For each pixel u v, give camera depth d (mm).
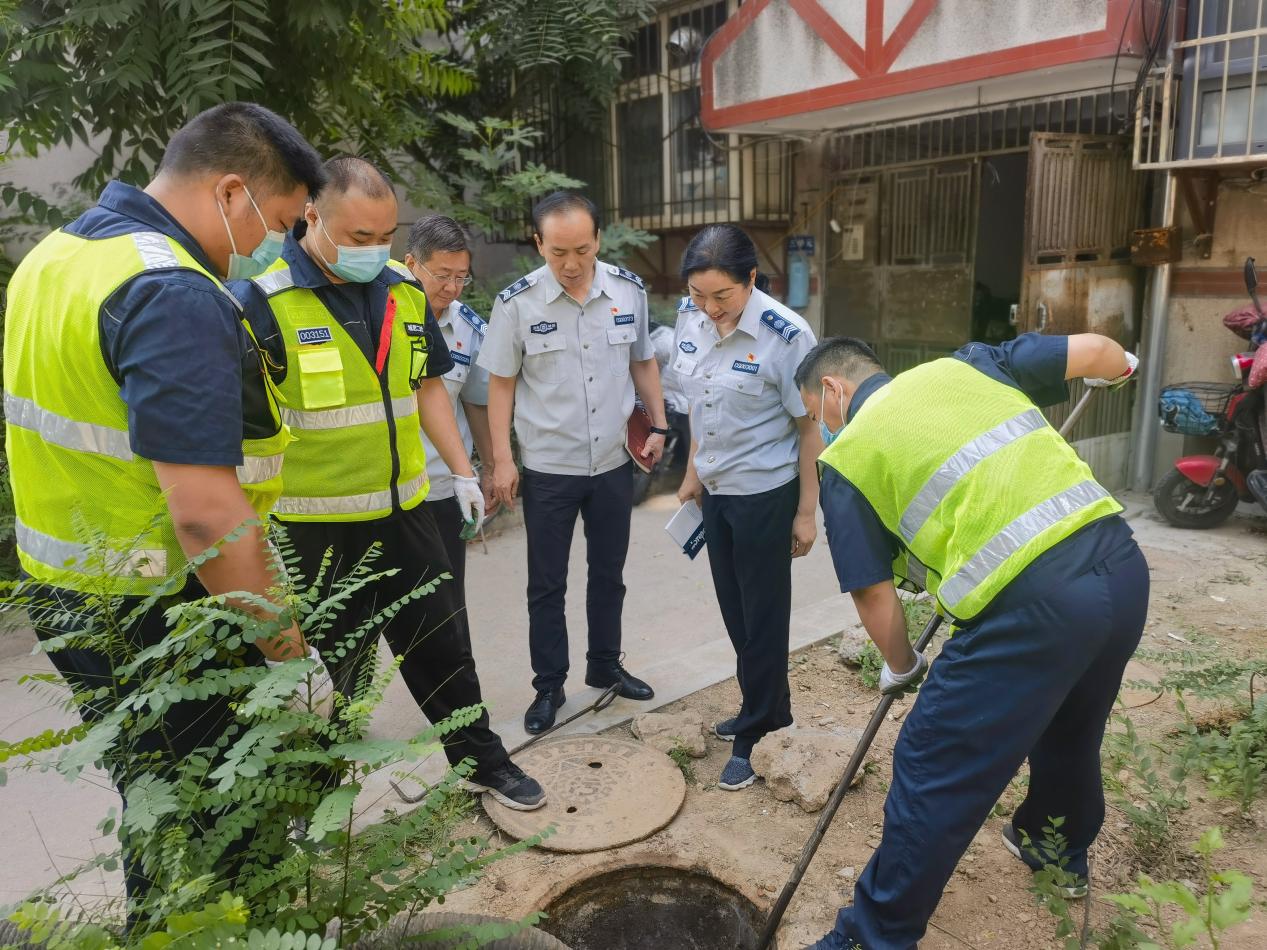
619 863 2469
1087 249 5469
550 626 3199
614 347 3148
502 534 5527
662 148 7527
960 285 6500
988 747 1890
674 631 4117
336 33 4789
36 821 2689
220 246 1693
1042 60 4699
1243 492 5195
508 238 7492
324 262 2188
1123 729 3100
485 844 1474
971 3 4898
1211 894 1457
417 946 1427
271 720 1298
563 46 6660
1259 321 4980
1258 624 4000
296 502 2258
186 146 1632
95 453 1550
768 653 2834
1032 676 1858
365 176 2117
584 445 3121
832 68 5570
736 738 2975
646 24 7258
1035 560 1845
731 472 2766
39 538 1629
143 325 1459
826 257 7328
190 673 1584
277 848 1374
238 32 4688
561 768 2895
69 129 4535
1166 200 5352
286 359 2176
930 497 1937
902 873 1949
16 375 1595
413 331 2383
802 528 2820
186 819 1361
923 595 4047
